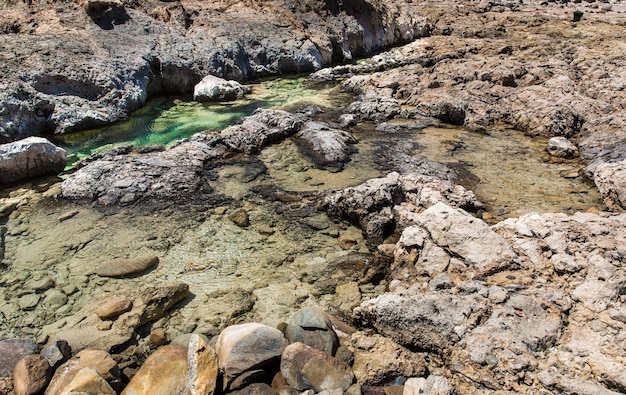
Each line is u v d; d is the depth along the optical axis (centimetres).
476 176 894
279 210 778
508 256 545
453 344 460
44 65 1156
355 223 747
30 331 530
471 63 1484
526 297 488
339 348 482
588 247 549
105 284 607
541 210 773
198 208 782
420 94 1309
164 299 563
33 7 1384
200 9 1731
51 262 649
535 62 1505
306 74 1700
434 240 598
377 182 774
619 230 572
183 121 1202
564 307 473
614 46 1678
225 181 871
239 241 698
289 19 1830
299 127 1104
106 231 720
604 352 419
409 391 416
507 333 451
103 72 1223
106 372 448
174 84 1414
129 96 1243
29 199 809
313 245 692
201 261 655
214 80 1367
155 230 723
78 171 861
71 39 1287
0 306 570
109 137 1100
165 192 818
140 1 1598
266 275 627
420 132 1117
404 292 554
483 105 1198
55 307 568
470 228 585
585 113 1112
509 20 2380
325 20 1933
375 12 2092
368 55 2056
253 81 1592
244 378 433
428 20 2386
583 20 2288
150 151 984
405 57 1764
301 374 437
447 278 547
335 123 1152
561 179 883
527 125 1120
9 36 1225
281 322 542
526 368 417
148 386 425
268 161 955
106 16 1409
